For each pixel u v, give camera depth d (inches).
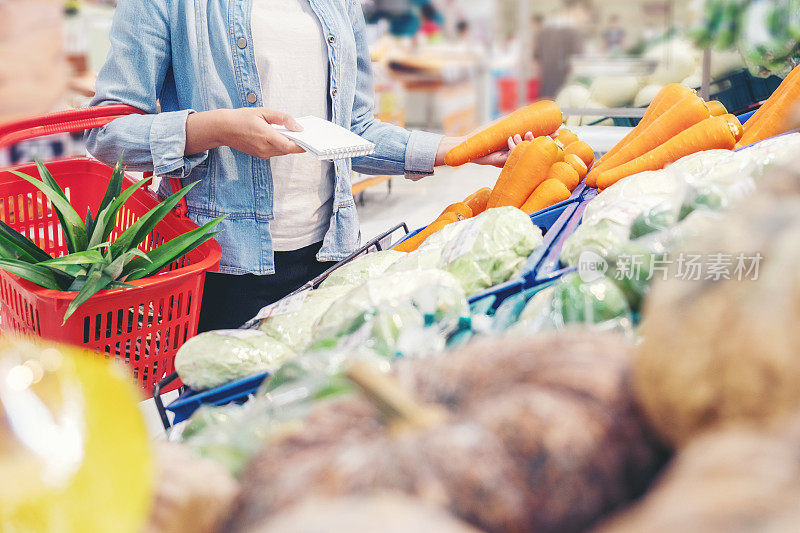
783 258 17.8
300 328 47.1
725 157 56.3
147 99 75.5
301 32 77.4
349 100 82.4
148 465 19.9
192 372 45.3
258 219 78.8
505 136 76.1
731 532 13.6
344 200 83.9
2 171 76.5
